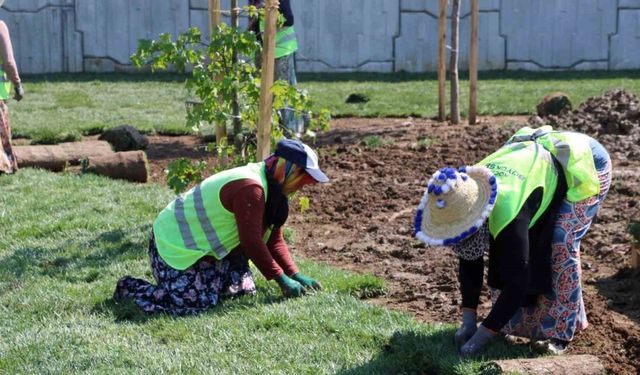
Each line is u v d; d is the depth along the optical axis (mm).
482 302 7496
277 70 13867
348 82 22938
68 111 17828
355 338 6559
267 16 8555
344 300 7238
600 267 8367
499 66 25891
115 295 7461
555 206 6129
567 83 22281
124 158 12062
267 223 7203
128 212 10117
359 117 17594
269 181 7090
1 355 6406
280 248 7488
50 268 8383
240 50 8945
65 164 12523
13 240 9242
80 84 22125
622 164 12070
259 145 8812
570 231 6137
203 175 12344
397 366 6094
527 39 25828
